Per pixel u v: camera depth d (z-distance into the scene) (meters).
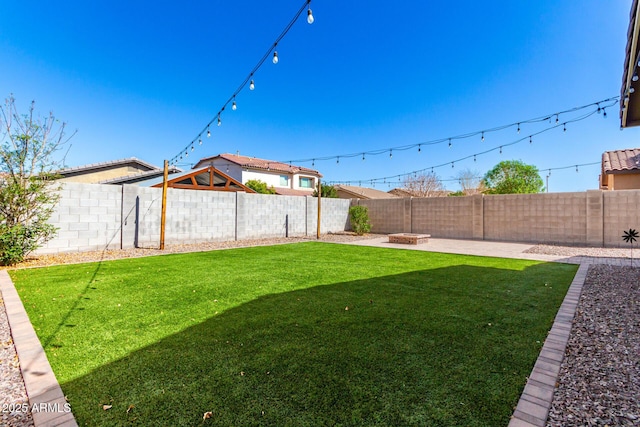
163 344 2.79
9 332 3.09
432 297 4.32
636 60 3.80
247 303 4.01
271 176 25.31
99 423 1.76
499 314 3.62
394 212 15.04
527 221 11.63
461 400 1.96
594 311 3.72
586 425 1.73
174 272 5.93
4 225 6.34
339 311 3.71
